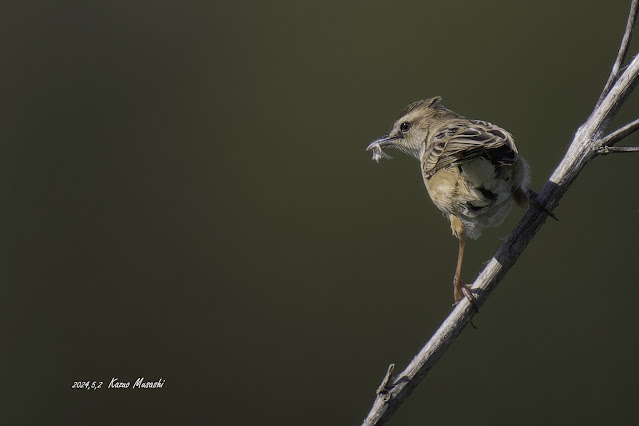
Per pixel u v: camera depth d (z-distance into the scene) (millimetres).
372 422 7508
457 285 9664
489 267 8094
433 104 12414
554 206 8023
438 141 9570
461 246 9781
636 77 8000
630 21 8094
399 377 7734
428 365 7738
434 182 9742
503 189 9148
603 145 7930
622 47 8148
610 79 8172
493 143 8398
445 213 10078
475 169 8961
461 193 9422
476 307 7945
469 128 9273
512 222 10562
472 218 9742
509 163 8242
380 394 7613
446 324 7992
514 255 8039
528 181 9461
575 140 8133
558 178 8102
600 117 8078
